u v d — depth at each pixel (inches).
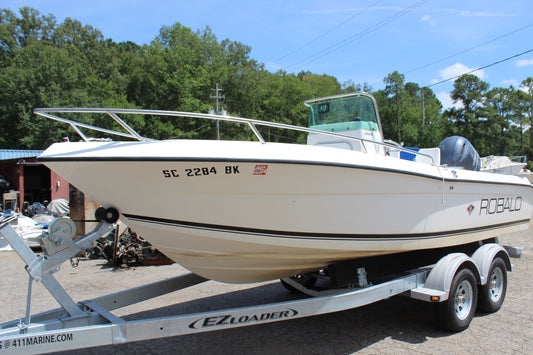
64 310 115.5
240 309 114.6
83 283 227.8
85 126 110.4
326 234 129.3
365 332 152.0
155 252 276.7
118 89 1632.6
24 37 2063.2
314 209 124.4
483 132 2096.5
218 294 201.9
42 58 1317.7
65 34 2091.5
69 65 1334.9
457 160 216.8
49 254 104.2
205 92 1593.3
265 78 1840.6
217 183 109.8
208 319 111.0
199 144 107.2
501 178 194.2
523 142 2418.8
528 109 2337.6
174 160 102.9
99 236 111.0
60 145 104.6
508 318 165.6
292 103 1742.1
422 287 150.9
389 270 161.9
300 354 133.1
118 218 114.0
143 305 185.3
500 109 2253.9
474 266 159.9
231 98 1688.0
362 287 148.2
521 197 213.6
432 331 152.1
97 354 135.4
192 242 119.9
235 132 1494.8
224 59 1754.4
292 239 125.7
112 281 232.2
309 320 166.4
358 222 133.3
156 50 1620.3
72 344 95.3
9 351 90.0
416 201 147.3
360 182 128.9
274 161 110.7
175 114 109.8
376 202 135.5
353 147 187.8
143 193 109.0
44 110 100.4
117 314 172.4
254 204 116.8
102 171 103.4
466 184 169.2
